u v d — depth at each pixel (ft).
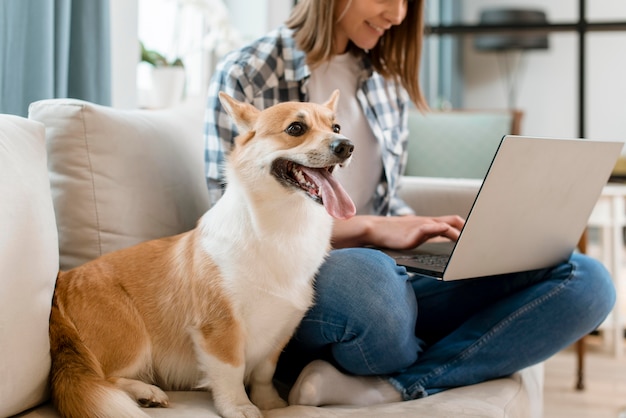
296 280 4.01
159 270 4.14
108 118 4.79
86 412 3.41
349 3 5.40
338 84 5.93
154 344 4.09
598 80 11.96
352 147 3.91
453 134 10.34
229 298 3.87
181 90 8.65
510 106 12.41
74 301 3.92
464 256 4.09
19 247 3.38
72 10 6.47
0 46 5.30
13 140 3.64
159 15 10.35
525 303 4.59
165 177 5.23
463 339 4.68
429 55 12.44
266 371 4.23
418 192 6.86
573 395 8.14
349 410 3.95
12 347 3.26
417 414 3.85
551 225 4.51
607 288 4.66
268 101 5.42
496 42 12.25
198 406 3.86
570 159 4.24
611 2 11.78
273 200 3.94
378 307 4.09
